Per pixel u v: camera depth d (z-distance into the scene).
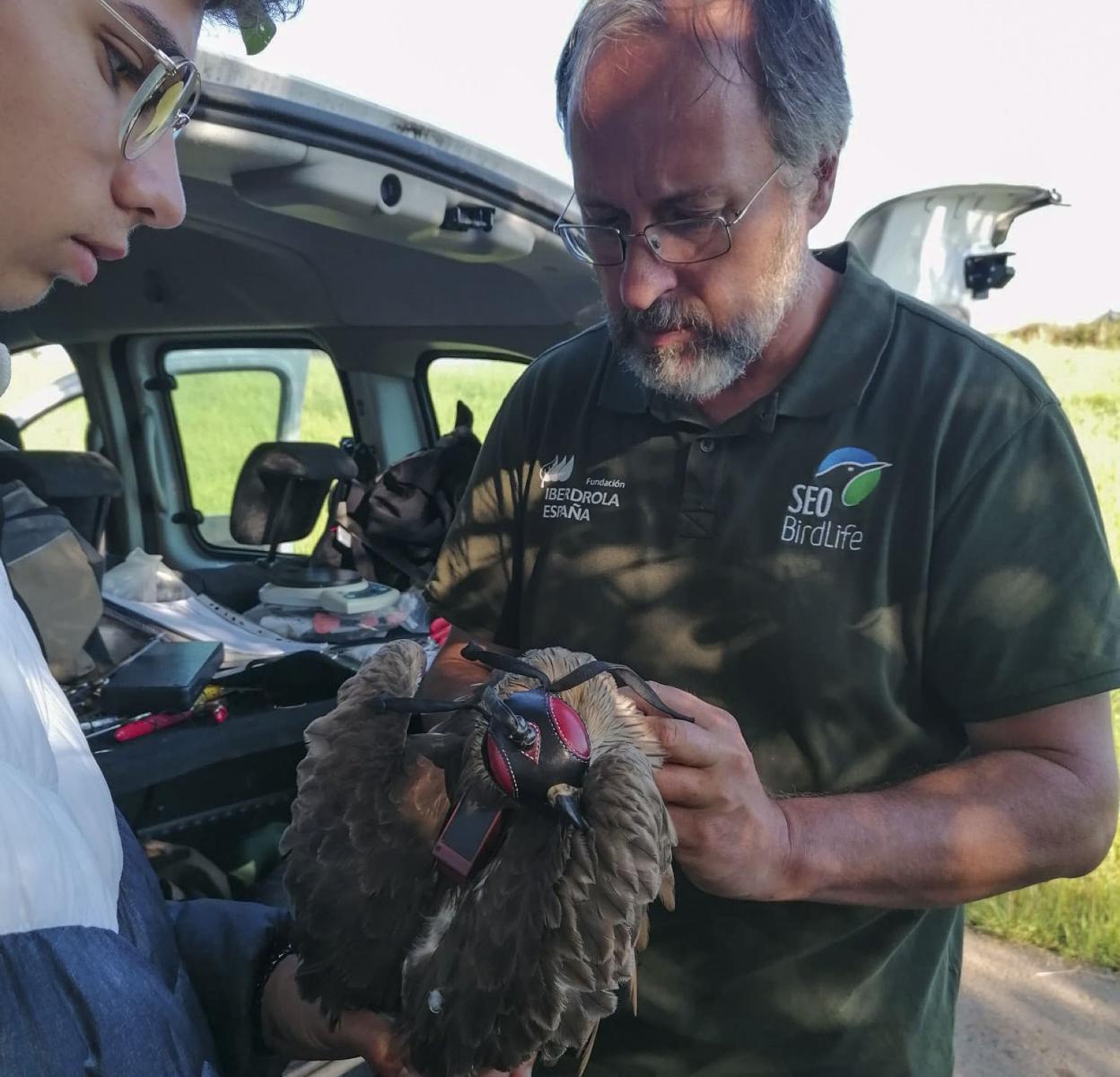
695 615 1.51
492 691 0.95
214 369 5.02
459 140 2.89
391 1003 1.01
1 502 2.38
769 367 1.51
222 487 5.25
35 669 1.10
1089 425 8.39
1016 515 1.36
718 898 1.49
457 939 0.92
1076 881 3.79
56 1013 0.83
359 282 3.90
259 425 5.02
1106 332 11.73
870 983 1.52
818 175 1.46
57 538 2.42
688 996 1.52
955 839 1.29
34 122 0.84
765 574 1.46
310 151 2.52
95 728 2.31
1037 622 1.34
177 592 3.24
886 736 1.44
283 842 1.04
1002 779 1.34
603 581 1.58
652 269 1.37
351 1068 2.22
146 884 1.25
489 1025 0.89
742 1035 1.51
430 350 4.25
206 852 2.41
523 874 0.91
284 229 3.56
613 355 1.65
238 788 2.46
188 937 1.36
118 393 5.13
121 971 0.94
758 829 1.17
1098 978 3.46
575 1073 1.58
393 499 3.97
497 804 0.92
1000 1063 3.04
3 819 0.84
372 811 1.00
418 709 0.96
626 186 1.36
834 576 1.42
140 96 0.90
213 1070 1.09
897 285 2.73
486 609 1.82
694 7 1.29
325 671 2.66
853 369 1.46
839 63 1.42
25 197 0.88
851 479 1.43
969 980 3.47
